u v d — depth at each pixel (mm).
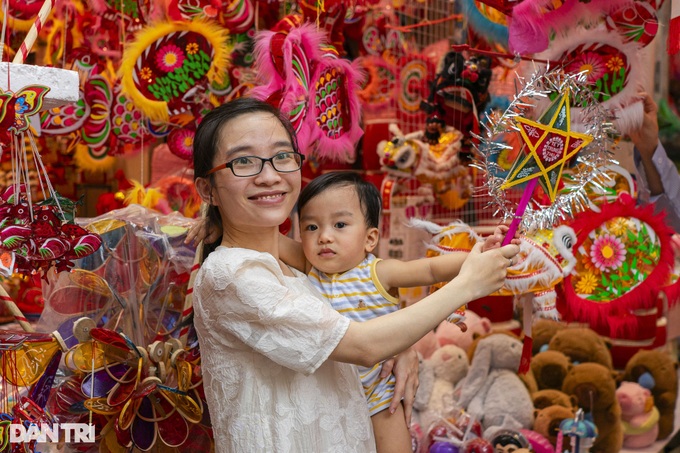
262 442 1240
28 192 1306
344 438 1319
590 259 1771
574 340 2666
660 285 1775
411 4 2908
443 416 2301
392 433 1543
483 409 2373
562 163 1381
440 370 2436
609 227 1775
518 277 1522
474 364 2439
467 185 2797
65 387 1452
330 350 1200
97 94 2148
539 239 1561
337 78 1797
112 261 1566
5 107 1224
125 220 1640
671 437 2801
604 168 1441
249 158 1261
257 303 1201
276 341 1204
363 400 1406
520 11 1650
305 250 1563
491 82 2600
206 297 1270
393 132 2777
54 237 1296
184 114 2070
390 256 2777
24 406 1318
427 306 1235
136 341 1573
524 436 2246
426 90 2975
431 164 2734
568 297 1736
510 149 1547
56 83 1283
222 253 1272
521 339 2520
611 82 1760
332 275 1575
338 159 1845
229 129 1273
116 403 1406
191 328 1550
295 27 1652
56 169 2711
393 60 2900
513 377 2426
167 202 2324
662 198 1996
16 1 2150
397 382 1545
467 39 2252
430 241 1653
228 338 1272
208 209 1454
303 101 1553
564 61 1733
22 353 1354
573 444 2271
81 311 1539
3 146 1349
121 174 2674
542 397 2441
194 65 1999
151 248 1598
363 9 2176
